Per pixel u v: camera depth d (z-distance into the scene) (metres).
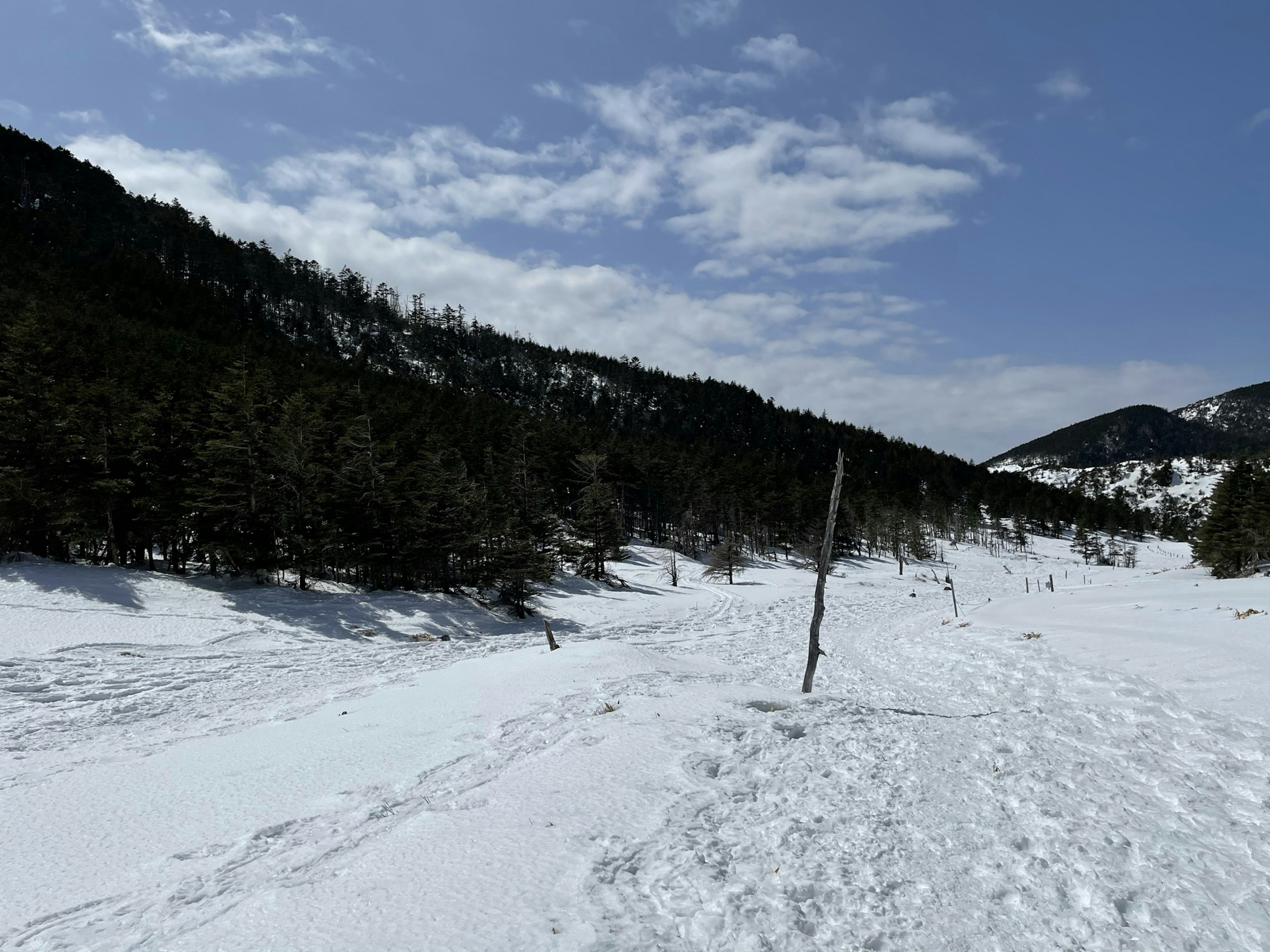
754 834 6.45
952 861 6.15
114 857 6.57
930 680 20.52
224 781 8.85
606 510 62.09
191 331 108.12
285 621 31.27
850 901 5.36
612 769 8.08
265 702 17.14
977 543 134.25
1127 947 4.89
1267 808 7.49
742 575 72.81
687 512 87.62
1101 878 5.82
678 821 6.58
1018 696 16.16
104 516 36.22
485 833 6.25
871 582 73.94
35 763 11.32
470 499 46.88
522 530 47.81
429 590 44.84
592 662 15.88
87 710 15.96
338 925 4.76
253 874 5.97
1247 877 5.93
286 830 7.01
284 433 40.62
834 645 32.25
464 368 189.62
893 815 7.07
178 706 16.72
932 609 50.19
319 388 66.06
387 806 7.55
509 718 11.39
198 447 36.78
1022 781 8.19
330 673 21.78
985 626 31.64
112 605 28.48
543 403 186.88
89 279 114.56
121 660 21.78
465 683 15.38
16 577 29.48
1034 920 5.26
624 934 4.61
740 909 5.07
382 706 13.82
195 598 32.00
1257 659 14.92
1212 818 7.17
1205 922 5.21
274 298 171.25
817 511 97.69
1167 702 12.48
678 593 57.97
